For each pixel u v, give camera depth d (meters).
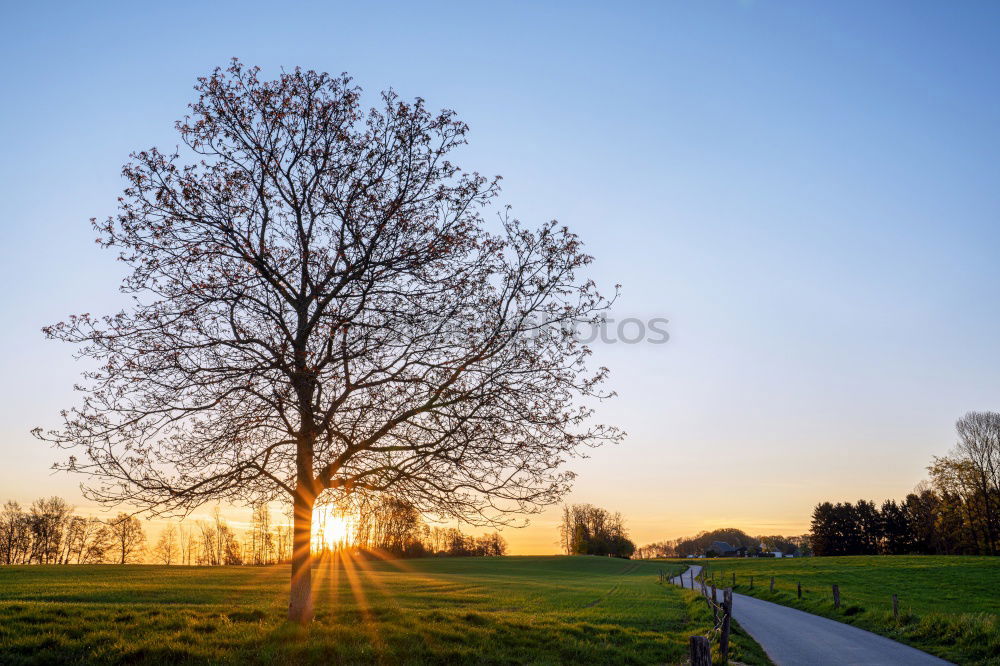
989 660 17.77
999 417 95.56
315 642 13.92
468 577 62.00
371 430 15.50
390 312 15.16
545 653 15.98
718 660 16.80
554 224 15.95
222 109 15.86
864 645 21.78
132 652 12.93
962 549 107.81
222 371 14.42
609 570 93.25
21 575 46.41
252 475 14.91
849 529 139.25
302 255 15.84
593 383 15.48
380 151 16.38
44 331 13.54
